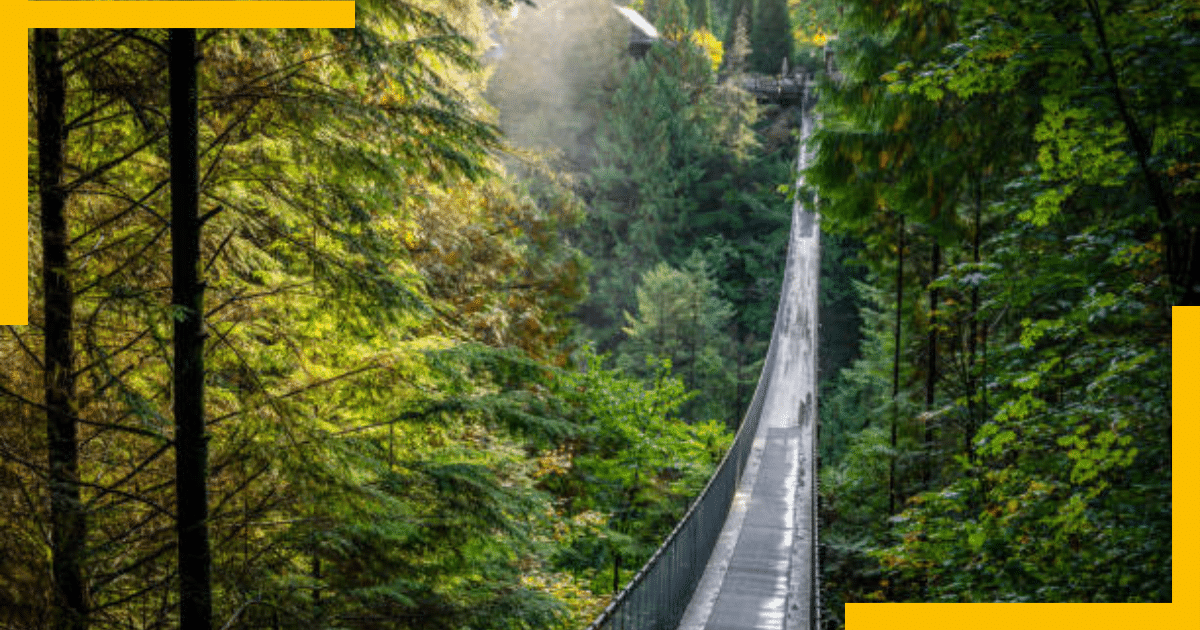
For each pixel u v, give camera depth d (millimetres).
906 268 14711
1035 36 5629
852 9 9305
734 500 16516
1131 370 5535
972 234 9797
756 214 57781
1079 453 5469
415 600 4504
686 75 60156
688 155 57688
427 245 9375
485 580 5695
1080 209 7703
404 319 4492
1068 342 6676
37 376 3859
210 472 4012
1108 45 5484
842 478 15344
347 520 4172
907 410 14164
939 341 14148
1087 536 5695
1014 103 8227
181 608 3703
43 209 3691
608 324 49625
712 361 42094
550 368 4977
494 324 10109
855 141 8922
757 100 67812
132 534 3918
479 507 4449
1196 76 5242
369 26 4457
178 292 3754
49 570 3543
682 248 55969
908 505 12359
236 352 4172
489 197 12383
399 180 4445
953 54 6500
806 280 41562
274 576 4254
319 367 4754
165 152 4230
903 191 9008
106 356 3699
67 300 3705
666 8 62500
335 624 4133
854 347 50094
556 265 15953
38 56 3641
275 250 4801
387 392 4727
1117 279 6039
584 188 52406
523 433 4531
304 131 4207
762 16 73062
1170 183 6215
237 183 4492
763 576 12086
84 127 4051
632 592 7383
